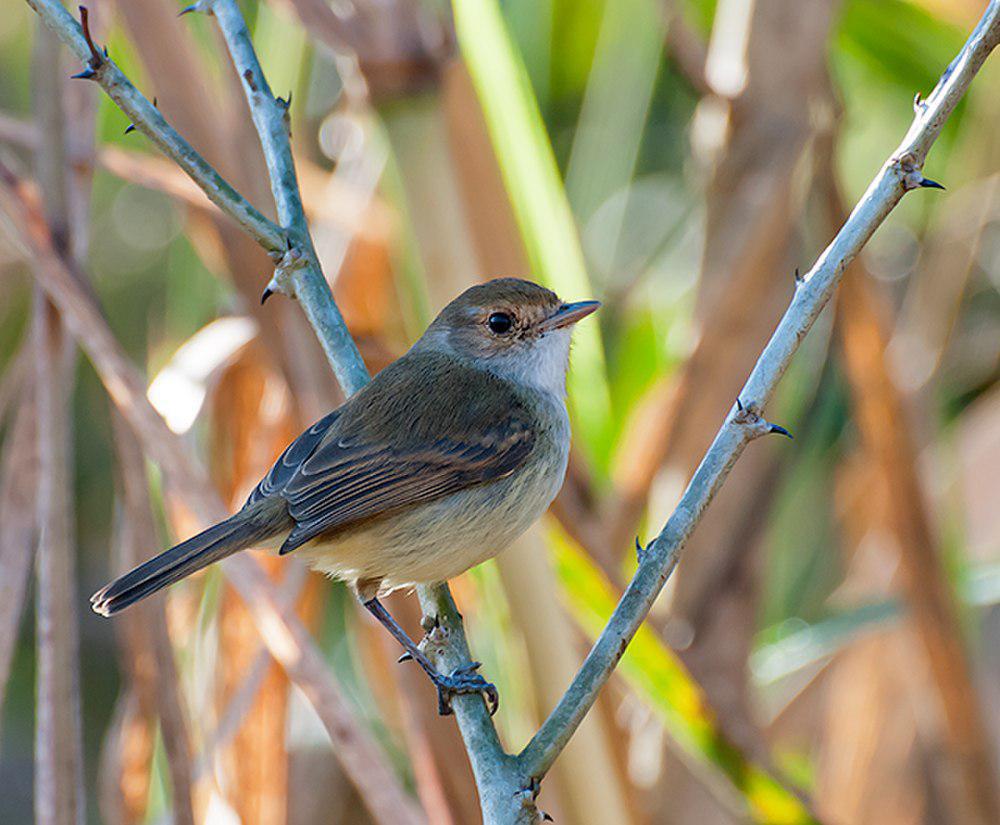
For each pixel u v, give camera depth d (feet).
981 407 41.11
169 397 30.32
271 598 27.02
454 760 28.32
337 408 28.30
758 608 34.14
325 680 26.61
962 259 38.88
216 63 36.32
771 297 33.81
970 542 39.19
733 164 34.06
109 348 26.76
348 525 26.81
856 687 37.11
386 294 34.40
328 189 33.50
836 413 42.22
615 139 37.78
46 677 27.40
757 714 35.42
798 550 41.37
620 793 28.04
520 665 28.04
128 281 48.75
